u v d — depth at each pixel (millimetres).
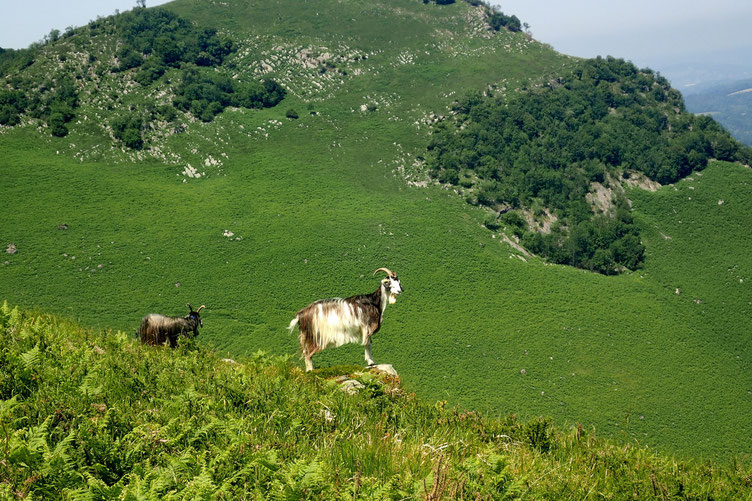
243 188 151500
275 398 6566
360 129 182500
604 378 99438
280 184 154250
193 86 183000
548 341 107750
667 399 94938
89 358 7020
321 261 126062
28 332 7688
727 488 6371
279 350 97500
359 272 124312
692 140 175125
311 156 168750
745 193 163375
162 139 164375
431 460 5051
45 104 167000
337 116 189000
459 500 4051
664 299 126375
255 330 104062
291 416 5961
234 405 6219
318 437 5441
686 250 144875
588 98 192750
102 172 148750
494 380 96250
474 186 158750
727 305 126438
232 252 126438
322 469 4230
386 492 3871
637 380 99438
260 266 123250
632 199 160125
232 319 107125
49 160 149125
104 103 170750
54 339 7934
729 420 91375
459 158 167625
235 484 4016
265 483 3945
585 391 95312
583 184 158500
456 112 190250
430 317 112375
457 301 118250
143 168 153875
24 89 170750
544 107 187375
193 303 110500
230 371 8180
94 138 159125
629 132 179250
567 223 150000
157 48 197125
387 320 110062
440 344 104250
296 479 3770
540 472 5695
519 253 137375
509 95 195000
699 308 124938
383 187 157625
